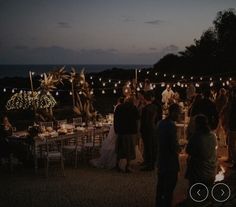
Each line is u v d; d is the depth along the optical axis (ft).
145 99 33.88
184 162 35.58
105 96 102.53
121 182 30.35
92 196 27.12
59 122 40.11
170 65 123.65
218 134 41.70
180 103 45.47
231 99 36.14
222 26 123.75
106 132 39.01
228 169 32.58
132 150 33.04
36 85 102.27
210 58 120.26
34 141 33.04
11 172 33.55
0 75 402.11
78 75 40.52
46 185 29.78
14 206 25.31
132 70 113.09
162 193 22.18
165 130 21.67
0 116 38.60
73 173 33.22
